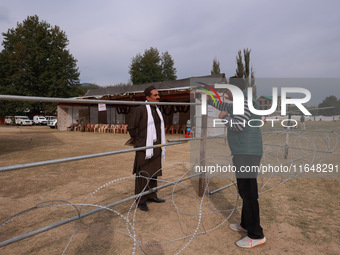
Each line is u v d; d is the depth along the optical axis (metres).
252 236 2.35
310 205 3.38
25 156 7.60
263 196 3.76
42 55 37.75
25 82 36.78
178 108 16.34
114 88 17.22
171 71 55.69
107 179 4.79
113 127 18.58
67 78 40.72
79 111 21.95
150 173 3.21
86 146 10.09
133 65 52.47
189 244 2.39
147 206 3.33
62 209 3.27
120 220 2.92
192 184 4.43
